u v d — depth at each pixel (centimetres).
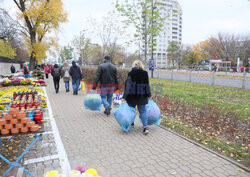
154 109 487
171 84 1441
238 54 5041
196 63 6762
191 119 576
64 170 167
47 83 1675
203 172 301
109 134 457
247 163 328
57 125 518
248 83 1509
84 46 2633
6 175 243
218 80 1773
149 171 301
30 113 306
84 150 369
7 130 263
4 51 3850
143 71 445
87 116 610
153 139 430
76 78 1007
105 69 593
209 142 417
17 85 1382
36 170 281
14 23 2700
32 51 2808
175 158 344
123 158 341
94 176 163
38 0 2520
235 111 643
